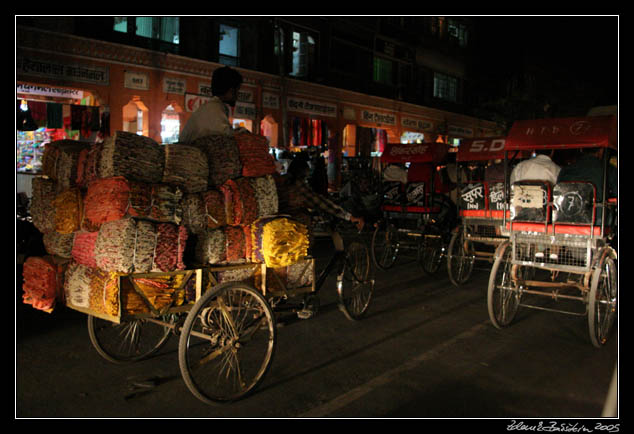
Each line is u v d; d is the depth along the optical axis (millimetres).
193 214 3438
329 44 19812
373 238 8680
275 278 4160
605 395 3592
